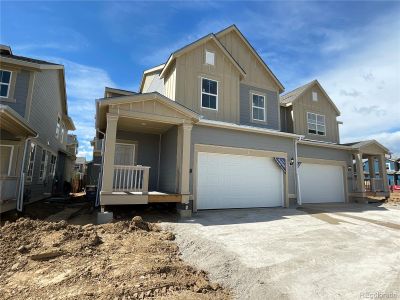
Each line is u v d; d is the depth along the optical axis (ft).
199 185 32.76
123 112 26.71
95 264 14.19
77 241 17.49
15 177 30.63
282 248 17.34
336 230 23.04
